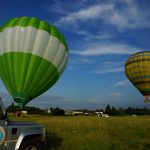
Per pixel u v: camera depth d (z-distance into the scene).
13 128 9.20
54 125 23.92
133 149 12.05
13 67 15.44
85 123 26.42
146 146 12.93
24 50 15.53
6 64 15.69
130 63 34.69
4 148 8.96
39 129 9.94
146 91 33.72
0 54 16.09
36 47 15.68
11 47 15.70
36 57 15.55
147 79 33.31
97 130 19.73
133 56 34.66
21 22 16.25
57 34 16.69
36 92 15.68
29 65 15.42
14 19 16.78
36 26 16.12
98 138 15.39
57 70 16.52
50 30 16.52
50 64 15.99
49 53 15.96
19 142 9.22
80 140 14.28
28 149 9.45
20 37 15.74
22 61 15.43
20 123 9.84
